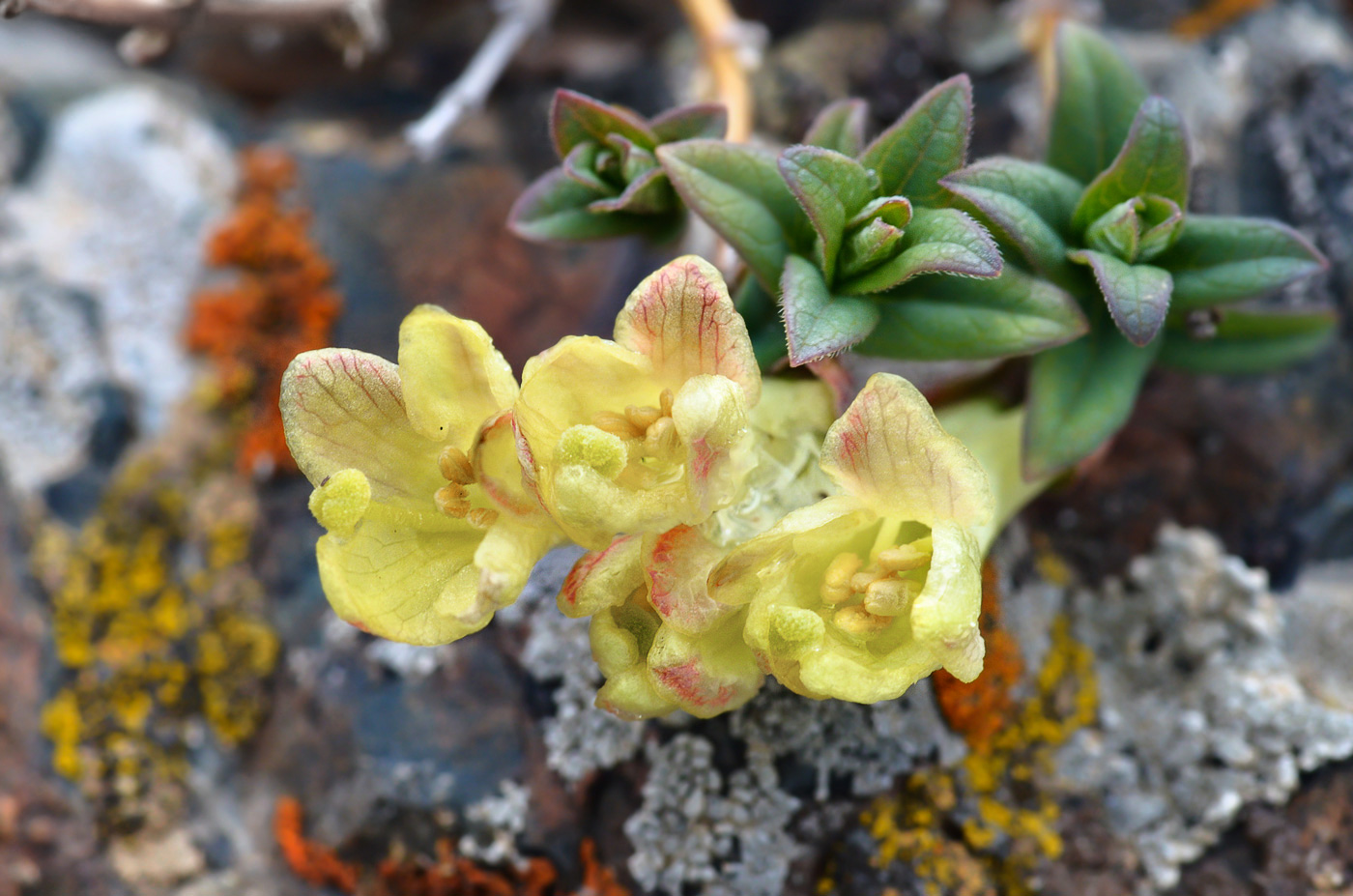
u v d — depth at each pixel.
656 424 0.10
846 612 0.10
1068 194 0.11
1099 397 0.12
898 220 0.11
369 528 0.10
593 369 0.10
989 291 0.11
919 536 0.10
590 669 0.12
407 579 0.10
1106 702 0.13
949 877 0.12
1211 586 0.13
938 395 0.12
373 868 0.13
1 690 0.14
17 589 0.14
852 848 0.12
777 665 0.10
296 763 0.13
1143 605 0.14
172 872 0.14
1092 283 0.11
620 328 0.10
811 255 0.11
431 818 0.13
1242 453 0.14
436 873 0.13
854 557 0.10
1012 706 0.13
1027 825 0.12
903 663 0.10
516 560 0.10
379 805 0.13
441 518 0.10
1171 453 0.14
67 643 0.14
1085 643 0.13
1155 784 0.13
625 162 0.12
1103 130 0.12
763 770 0.12
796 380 0.11
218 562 0.14
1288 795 0.13
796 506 0.11
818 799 0.12
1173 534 0.14
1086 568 0.14
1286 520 0.14
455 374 0.10
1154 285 0.11
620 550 0.10
